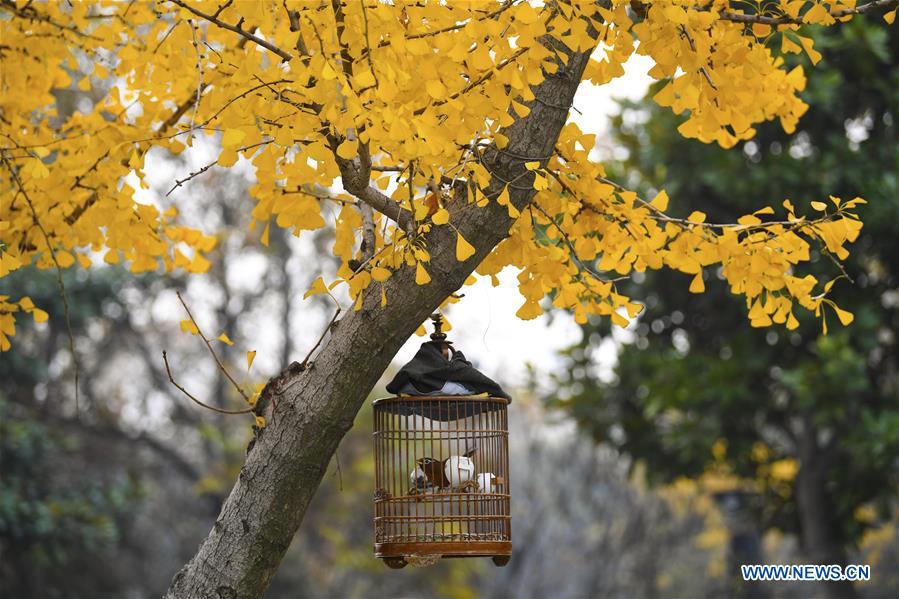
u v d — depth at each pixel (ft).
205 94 18.85
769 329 43.70
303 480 16.20
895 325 44.80
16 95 20.54
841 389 38.86
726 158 41.83
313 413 16.01
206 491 82.12
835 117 42.34
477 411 19.06
